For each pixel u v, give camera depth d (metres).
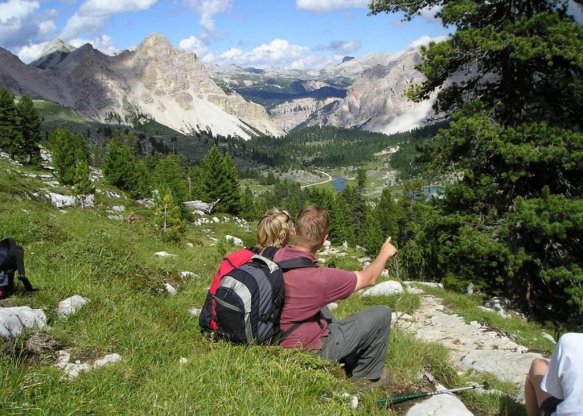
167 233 22.67
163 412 3.46
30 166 66.75
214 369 4.20
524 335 10.45
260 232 5.01
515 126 17.45
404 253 26.12
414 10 18.55
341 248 60.19
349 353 4.62
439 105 19.69
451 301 12.02
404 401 4.76
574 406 2.68
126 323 5.29
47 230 9.71
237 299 4.30
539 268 16.91
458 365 7.18
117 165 65.38
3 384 3.43
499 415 5.05
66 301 5.52
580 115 17.14
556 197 15.31
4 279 5.29
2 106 64.44
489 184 17.03
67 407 3.35
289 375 4.14
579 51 14.98
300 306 4.43
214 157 71.69
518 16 17.27
